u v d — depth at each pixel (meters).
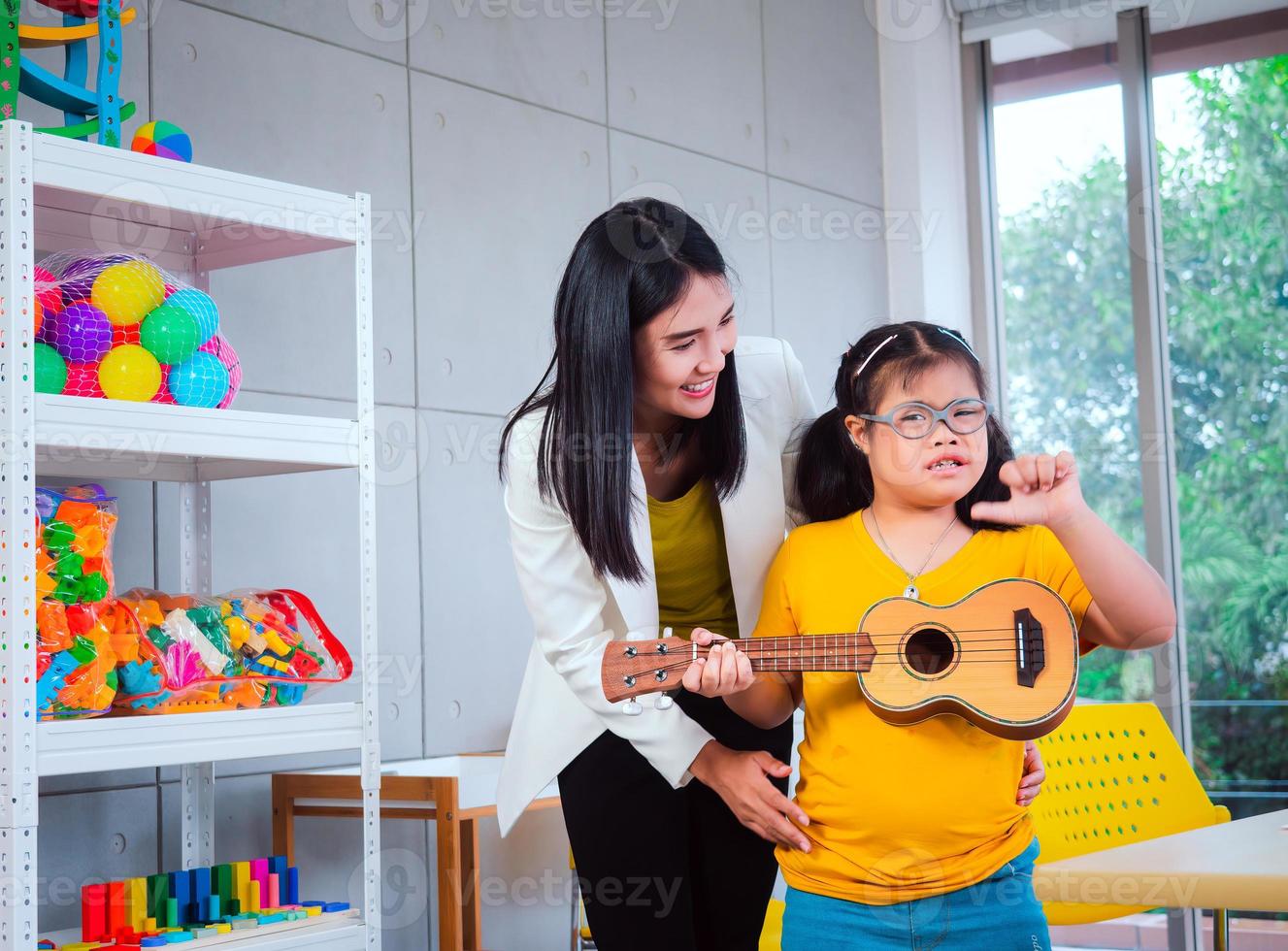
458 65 3.04
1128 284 4.29
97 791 2.28
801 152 4.07
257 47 2.64
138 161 1.74
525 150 3.18
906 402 1.38
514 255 3.12
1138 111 4.27
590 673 1.48
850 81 4.32
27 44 1.92
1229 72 4.16
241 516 2.53
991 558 1.38
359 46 2.83
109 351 1.74
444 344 2.94
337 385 2.73
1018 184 4.53
